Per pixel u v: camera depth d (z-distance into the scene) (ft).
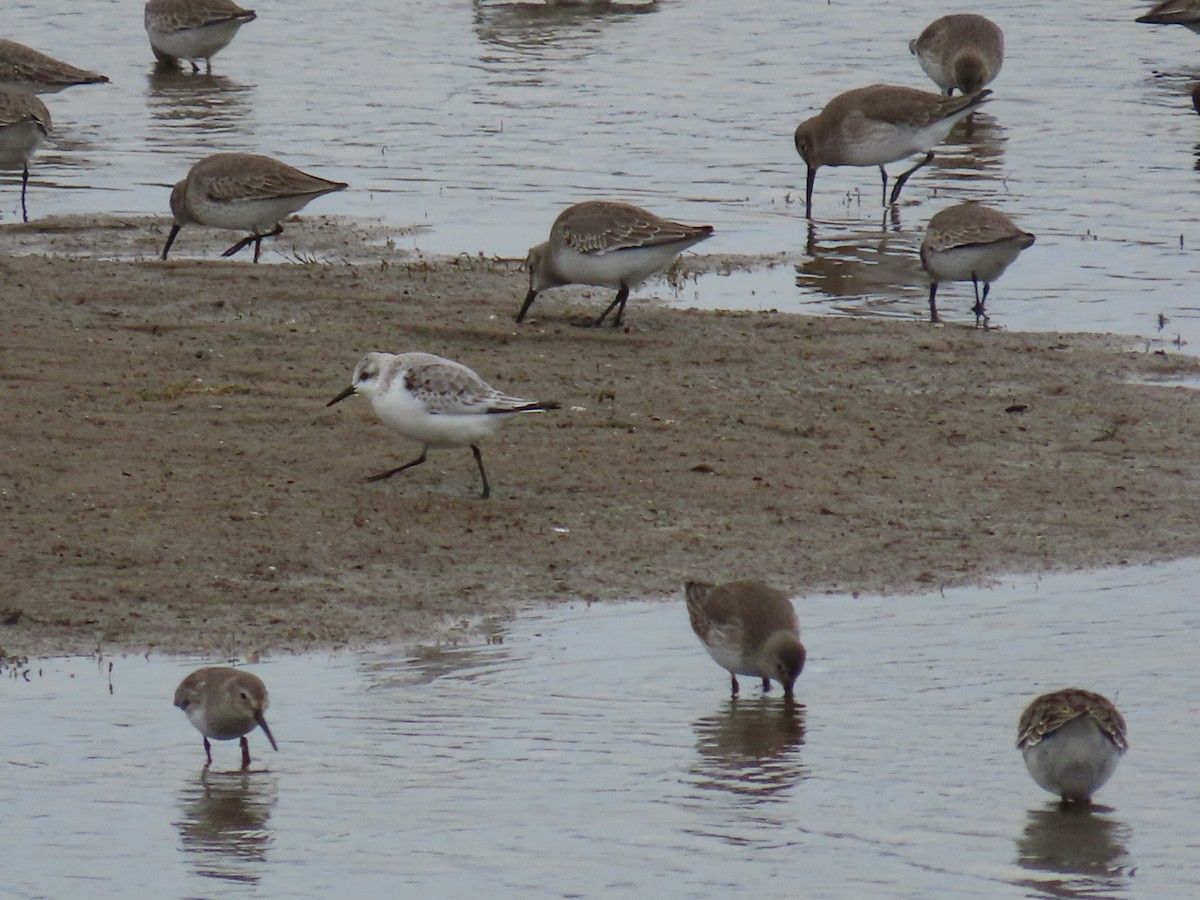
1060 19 129.49
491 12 132.26
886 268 75.36
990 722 37.42
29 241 76.89
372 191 86.89
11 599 42.14
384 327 63.26
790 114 103.86
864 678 39.68
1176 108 104.06
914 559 46.26
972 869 31.65
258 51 120.06
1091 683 39.24
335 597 43.16
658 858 31.99
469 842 32.50
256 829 32.94
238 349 60.08
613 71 114.11
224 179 73.10
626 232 63.67
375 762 35.58
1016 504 49.83
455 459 51.80
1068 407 57.52
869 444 54.08
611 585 44.47
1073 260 76.02
